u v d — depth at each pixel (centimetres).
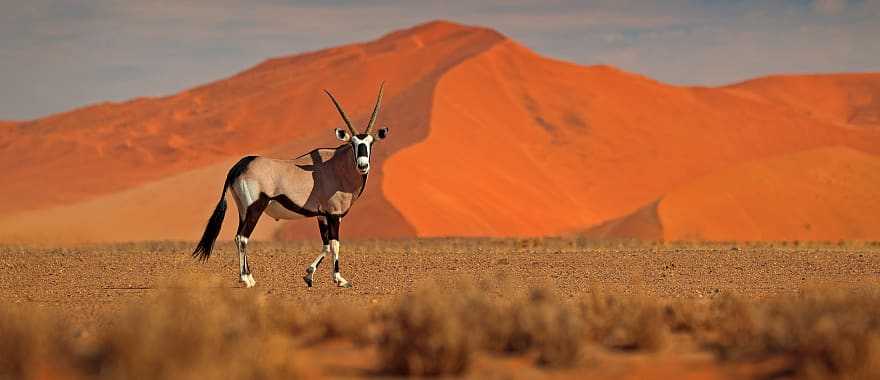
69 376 1811
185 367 1709
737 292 3769
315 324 2444
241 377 1719
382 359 1952
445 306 2141
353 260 5866
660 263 5484
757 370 1908
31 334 1908
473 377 1878
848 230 15312
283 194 3981
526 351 2116
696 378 1867
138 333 1800
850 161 17062
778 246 9400
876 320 2302
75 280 4562
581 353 1975
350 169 4031
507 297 3428
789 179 16262
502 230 17450
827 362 1852
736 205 15425
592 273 4847
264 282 4369
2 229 19750
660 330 2195
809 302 2578
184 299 2256
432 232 15862
